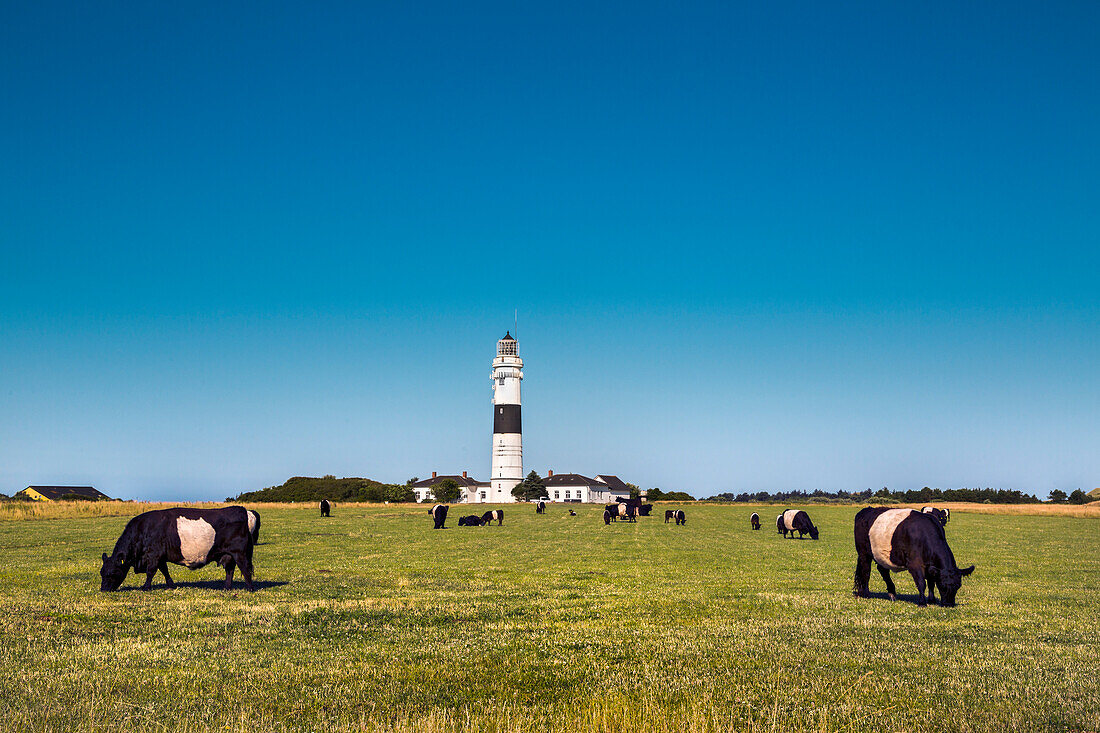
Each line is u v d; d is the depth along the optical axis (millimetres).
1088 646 14578
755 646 14117
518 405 145375
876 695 11109
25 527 51094
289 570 28031
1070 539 48000
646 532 55750
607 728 9633
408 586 23766
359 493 143500
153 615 16938
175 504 76875
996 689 11406
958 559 34750
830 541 46812
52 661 12461
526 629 16016
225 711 10086
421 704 10555
